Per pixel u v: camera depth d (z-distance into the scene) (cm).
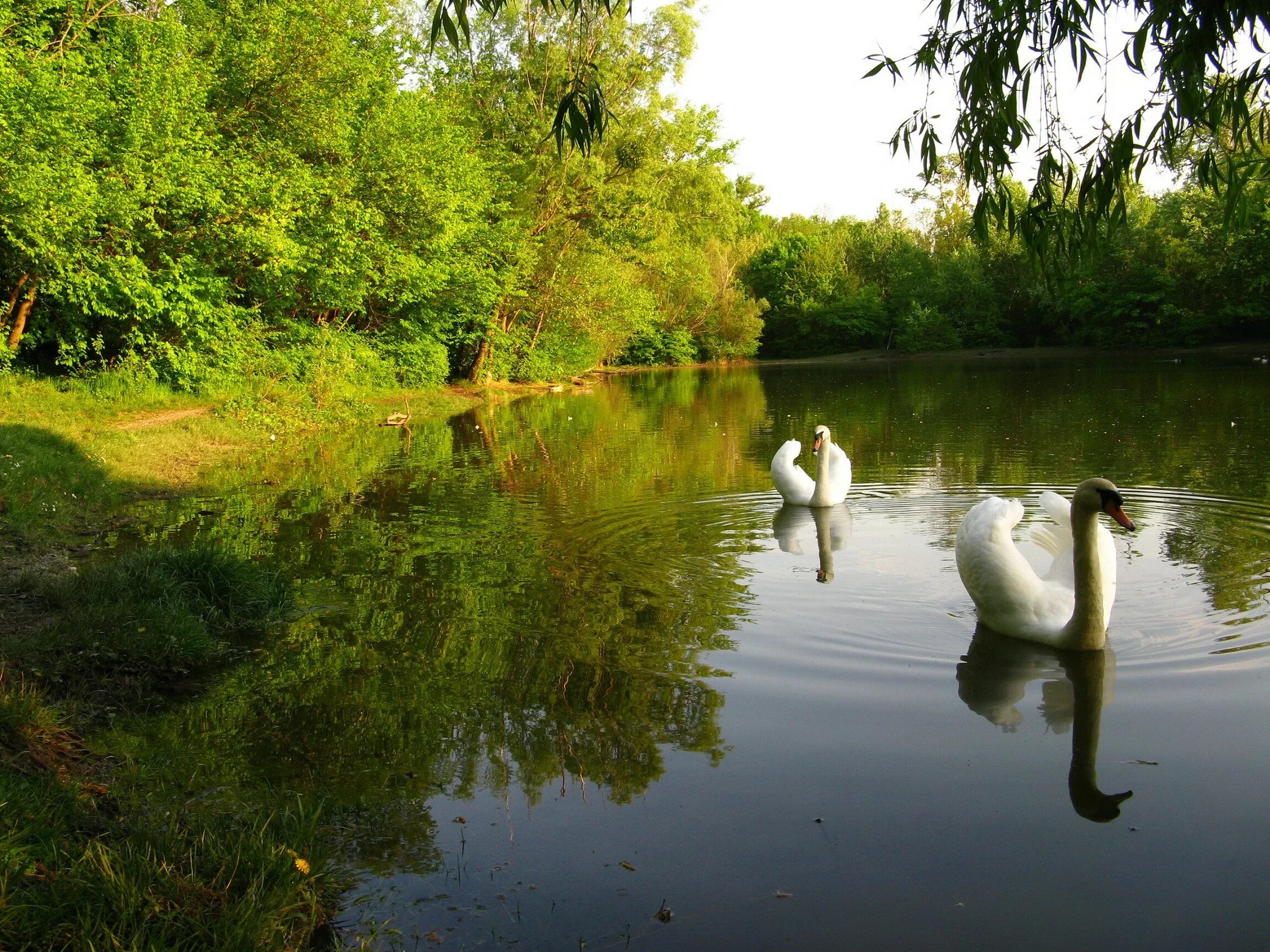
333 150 2270
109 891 337
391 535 974
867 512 1077
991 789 433
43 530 936
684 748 480
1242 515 972
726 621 678
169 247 1941
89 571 728
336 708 537
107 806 423
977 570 645
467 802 432
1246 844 385
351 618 697
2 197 1541
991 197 478
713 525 1013
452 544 931
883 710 523
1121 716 507
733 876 371
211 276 1995
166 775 458
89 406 1761
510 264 3266
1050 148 454
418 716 524
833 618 684
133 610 641
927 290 6894
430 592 762
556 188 3412
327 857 381
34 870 346
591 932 339
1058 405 2330
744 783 443
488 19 3347
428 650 628
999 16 448
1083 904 349
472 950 330
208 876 362
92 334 2073
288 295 2314
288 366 2277
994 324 6556
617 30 3369
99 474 1233
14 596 692
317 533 987
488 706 536
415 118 2472
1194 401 2269
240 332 2164
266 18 2112
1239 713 505
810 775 449
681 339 6050
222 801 432
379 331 3027
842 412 2412
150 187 1783
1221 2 377
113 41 1873
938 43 473
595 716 520
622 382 4203
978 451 1538
